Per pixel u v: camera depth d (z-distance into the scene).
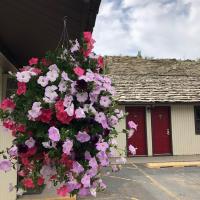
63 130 1.54
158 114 10.03
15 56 3.65
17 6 2.43
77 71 1.66
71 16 2.40
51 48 3.32
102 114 1.63
